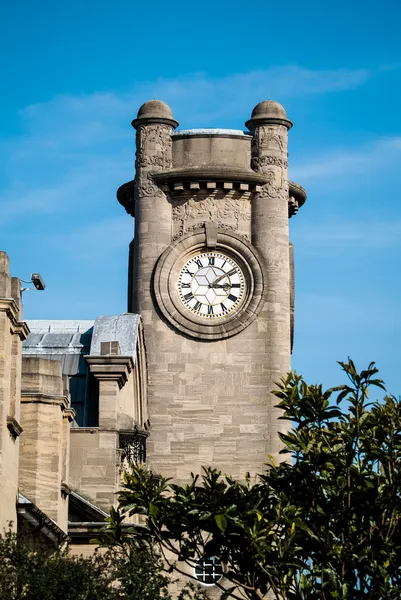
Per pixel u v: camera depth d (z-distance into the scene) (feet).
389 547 273.75
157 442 453.99
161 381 457.27
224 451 453.58
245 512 277.85
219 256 466.70
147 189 469.57
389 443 280.31
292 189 474.90
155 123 472.44
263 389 457.68
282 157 470.80
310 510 280.31
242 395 457.27
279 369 459.32
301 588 271.28
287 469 285.64
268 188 468.34
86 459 363.76
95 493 361.51
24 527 281.74
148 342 460.55
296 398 285.43
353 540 277.23
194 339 460.55
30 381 319.06
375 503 278.26
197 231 466.29
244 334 460.96
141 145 472.44
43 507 316.40
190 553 279.69
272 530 279.28
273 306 463.42
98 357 373.81
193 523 279.28
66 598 242.37
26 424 317.63
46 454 317.83
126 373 375.45
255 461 453.17
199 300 463.42
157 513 280.51
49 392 320.09
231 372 458.50
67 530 335.47
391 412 281.95
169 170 468.34
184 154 470.39
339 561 273.13
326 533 273.13
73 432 365.20
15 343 274.36
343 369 282.97
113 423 367.45
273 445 453.99
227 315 461.78
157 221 467.52
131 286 483.10
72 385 386.52
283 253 467.11
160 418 455.63
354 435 280.51
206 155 469.57
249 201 470.39
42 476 317.01
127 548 299.58
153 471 451.94
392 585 273.13
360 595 272.72
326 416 283.59
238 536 275.80
